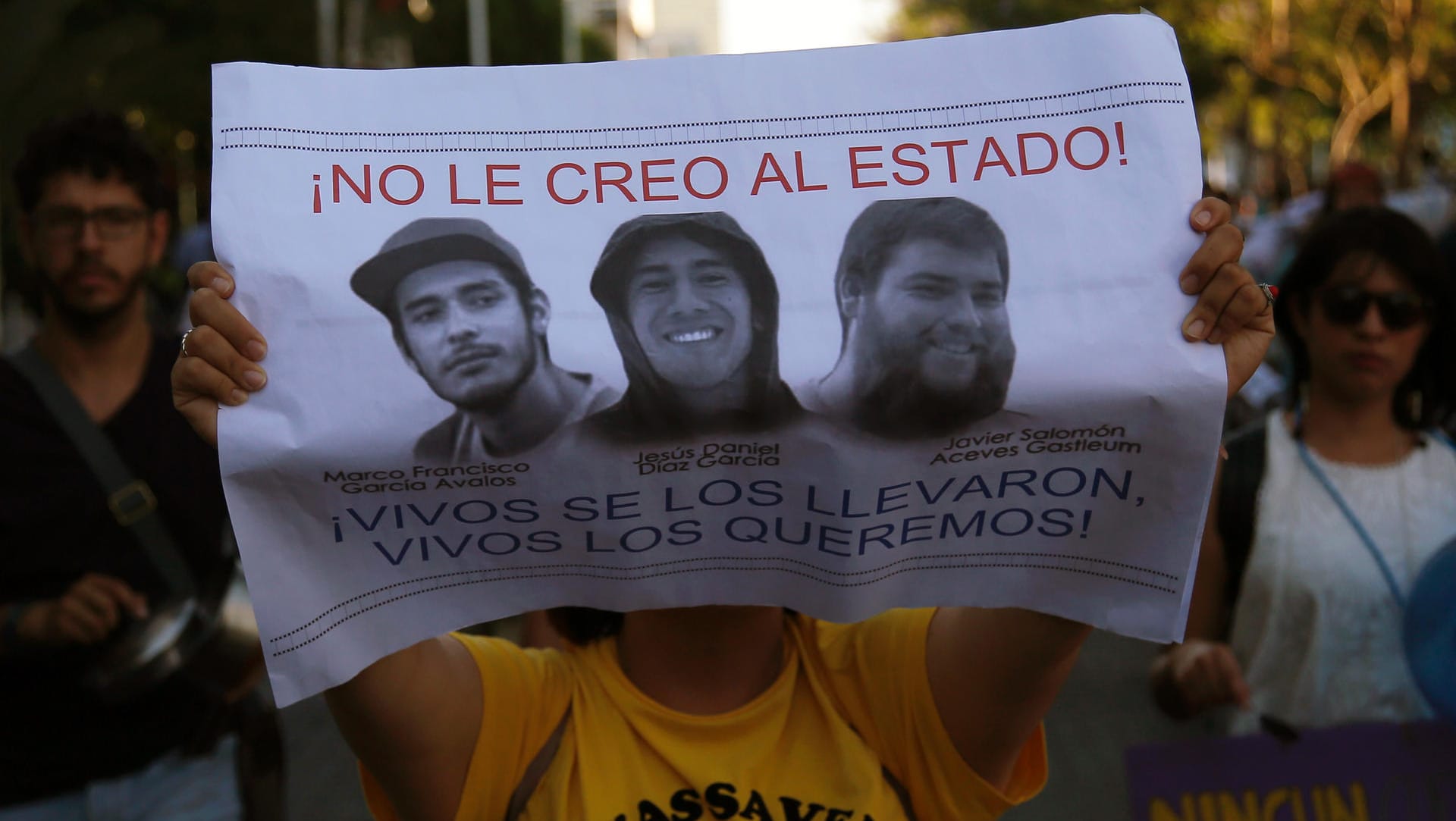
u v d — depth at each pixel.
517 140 1.25
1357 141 33.06
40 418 2.41
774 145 1.25
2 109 11.25
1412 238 2.36
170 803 2.41
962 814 1.50
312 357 1.20
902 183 1.24
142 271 2.51
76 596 2.26
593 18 53.66
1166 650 2.44
